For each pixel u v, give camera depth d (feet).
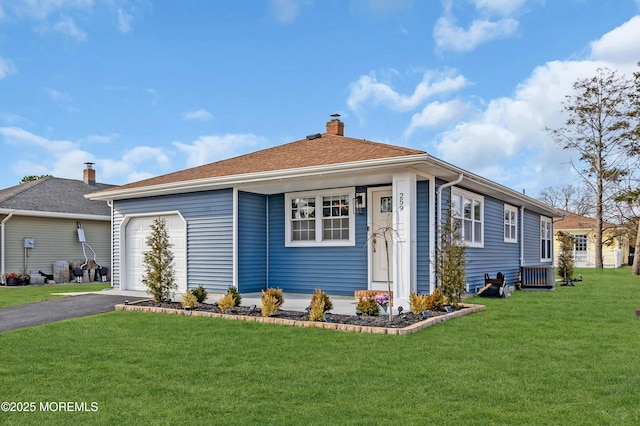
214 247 43.11
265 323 28.68
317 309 28.40
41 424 13.41
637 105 93.61
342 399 15.29
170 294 37.88
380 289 39.29
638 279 72.38
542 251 75.72
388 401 15.06
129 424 13.34
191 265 44.57
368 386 16.55
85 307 36.19
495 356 20.63
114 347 22.49
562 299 42.52
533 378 17.42
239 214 42.47
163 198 46.88
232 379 17.43
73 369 18.80
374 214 40.34
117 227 50.47
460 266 34.27
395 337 24.49
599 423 13.24
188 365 19.31
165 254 37.91
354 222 41.01
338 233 41.91
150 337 24.77
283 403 14.93
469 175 38.65
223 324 28.40
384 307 30.45
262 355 20.90
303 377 17.62
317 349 21.97
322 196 42.68
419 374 17.94
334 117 50.98
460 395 15.61
